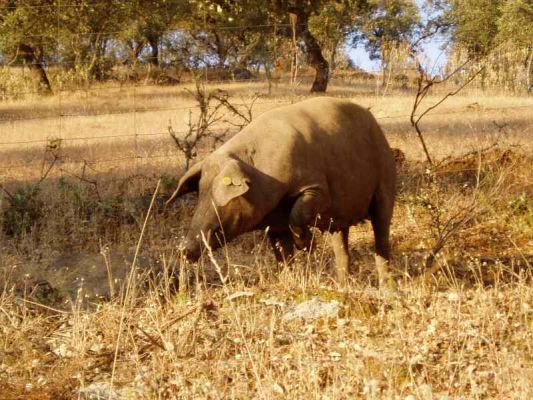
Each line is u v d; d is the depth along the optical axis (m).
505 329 5.83
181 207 10.55
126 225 9.96
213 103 20.58
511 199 10.35
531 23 26.12
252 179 7.02
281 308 6.37
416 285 6.91
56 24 24.83
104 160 13.67
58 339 6.14
